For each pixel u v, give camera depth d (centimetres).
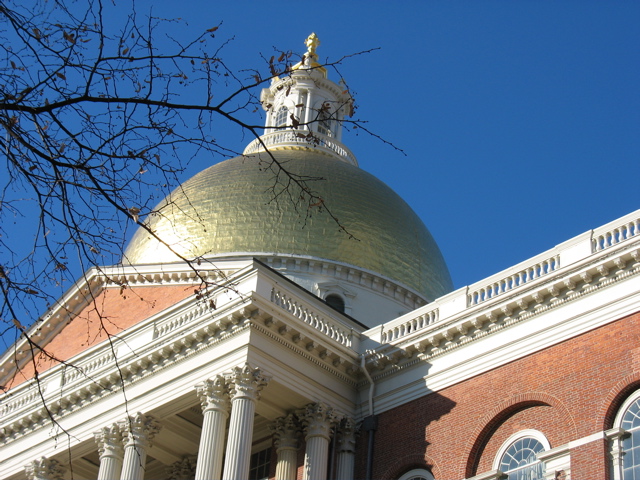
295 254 5025
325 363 3612
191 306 3703
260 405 3556
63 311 4575
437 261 5550
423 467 3362
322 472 3431
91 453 3934
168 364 3628
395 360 3600
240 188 5312
